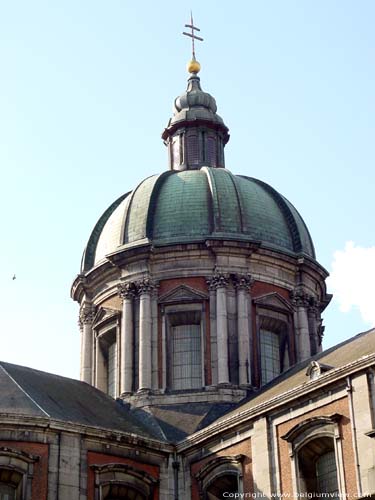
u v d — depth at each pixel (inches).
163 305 1886.1
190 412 1739.7
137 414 1764.3
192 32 2404.0
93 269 1985.7
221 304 1854.1
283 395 1419.8
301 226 2060.8
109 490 1491.1
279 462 1409.9
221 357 1804.9
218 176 2041.1
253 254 1915.6
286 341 1931.6
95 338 1988.2
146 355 1831.9
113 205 2161.7
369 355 1291.8
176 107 2292.1
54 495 1414.9
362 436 1277.1
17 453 1408.7
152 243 1904.5
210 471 1521.9
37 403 1515.7
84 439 1480.1
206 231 1942.7
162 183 2066.9
